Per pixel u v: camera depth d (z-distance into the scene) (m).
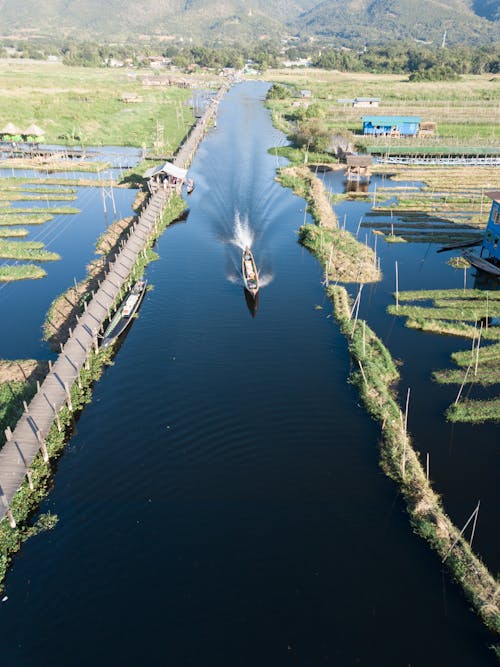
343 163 119.12
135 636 28.11
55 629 28.45
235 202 94.25
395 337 54.53
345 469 38.84
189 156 117.50
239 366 49.94
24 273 66.50
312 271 69.19
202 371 49.16
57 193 97.00
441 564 32.03
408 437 41.50
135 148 130.50
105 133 142.50
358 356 50.34
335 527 34.41
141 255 70.56
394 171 114.50
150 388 46.75
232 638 28.06
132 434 41.72
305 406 44.91
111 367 49.50
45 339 53.41
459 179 107.88
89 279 65.31
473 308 59.31
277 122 160.75
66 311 57.94
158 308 59.53
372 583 30.92
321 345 53.38
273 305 60.62
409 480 37.31
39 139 121.38
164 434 41.75
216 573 31.39
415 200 94.94
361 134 140.25
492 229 69.88
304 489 37.12
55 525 34.31
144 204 90.12
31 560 32.06
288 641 27.95
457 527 34.34
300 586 30.70
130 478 37.88
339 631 28.44
